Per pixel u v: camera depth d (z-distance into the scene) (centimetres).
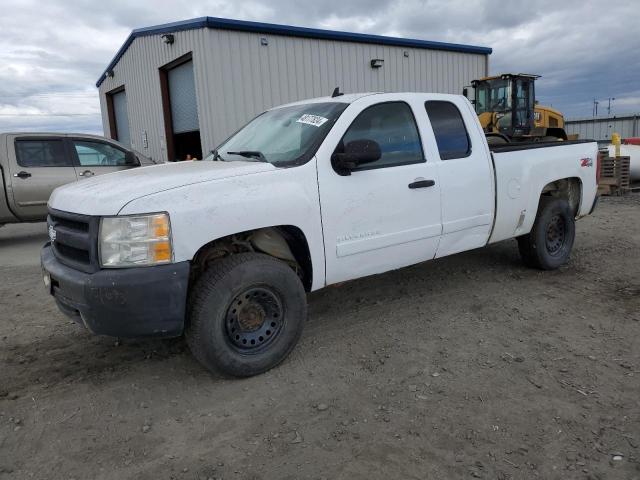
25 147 868
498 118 1680
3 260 761
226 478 253
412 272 592
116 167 944
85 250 316
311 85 1546
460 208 464
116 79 2084
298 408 314
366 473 253
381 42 1681
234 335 345
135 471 260
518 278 565
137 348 407
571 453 265
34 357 395
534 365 361
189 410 316
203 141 1399
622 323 433
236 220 331
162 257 307
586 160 600
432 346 396
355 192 391
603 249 696
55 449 279
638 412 300
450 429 288
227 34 1370
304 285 392
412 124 442
